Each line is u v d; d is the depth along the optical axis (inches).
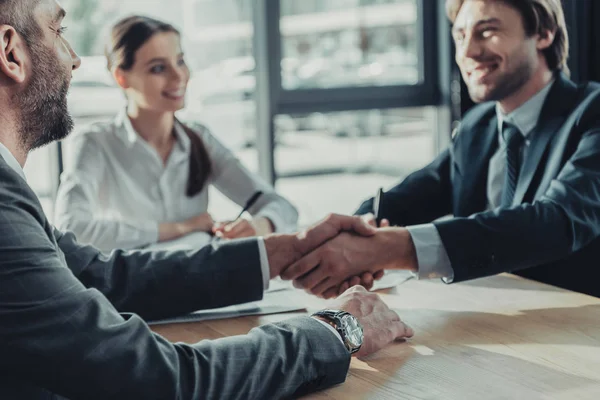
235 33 171.9
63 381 36.1
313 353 42.5
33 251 36.2
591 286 71.6
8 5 40.3
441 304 59.4
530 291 62.2
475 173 80.2
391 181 189.2
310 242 61.9
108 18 160.6
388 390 42.4
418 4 184.1
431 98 187.2
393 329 49.8
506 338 50.4
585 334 50.5
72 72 45.4
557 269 72.7
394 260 62.5
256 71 172.4
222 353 40.4
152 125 98.2
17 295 35.2
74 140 98.6
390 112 184.7
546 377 43.1
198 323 57.8
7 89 41.0
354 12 177.9
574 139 71.1
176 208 100.1
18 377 36.0
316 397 42.1
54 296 36.0
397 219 84.0
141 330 38.5
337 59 177.5
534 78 74.6
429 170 86.9
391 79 183.6
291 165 179.2
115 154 98.7
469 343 49.7
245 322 57.7
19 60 40.8
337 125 181.6
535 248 62.4
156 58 95.0
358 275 62.4
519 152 75.2
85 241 92.5
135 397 37.2
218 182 104.1
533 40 74.0
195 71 170.9
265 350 41.4
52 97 42.9
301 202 182.4
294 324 44.2
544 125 73.4
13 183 37.4
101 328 36.8
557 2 74.9
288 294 65.4
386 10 181.3
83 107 158.7
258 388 40.3
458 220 63.2
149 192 99.2
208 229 98.3
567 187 65.9
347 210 183.8
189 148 100.5
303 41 173.0
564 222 63.9
